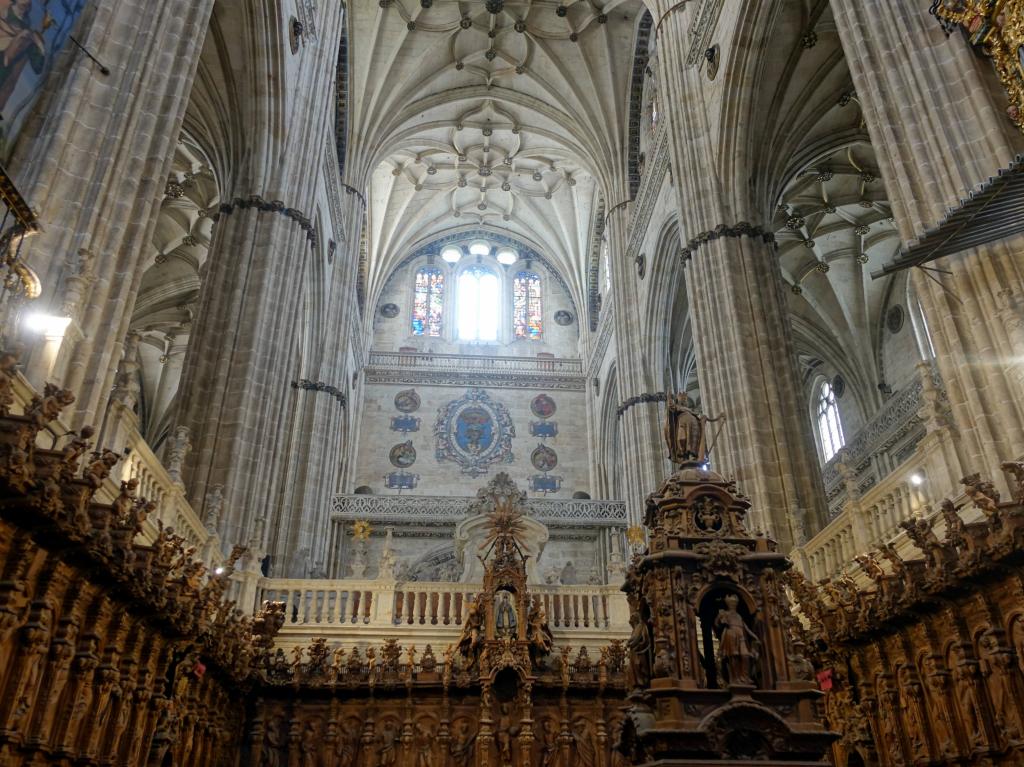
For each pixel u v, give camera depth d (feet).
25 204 28.17
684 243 75.25
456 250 161.17
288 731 52.19
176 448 48.65
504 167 145.89
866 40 43.52
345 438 131.03
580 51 117.91
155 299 119.75
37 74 33.96
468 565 73.36
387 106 118.93
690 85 80.38
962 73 39.17
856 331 116.88
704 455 32.81
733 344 66.54
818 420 130.52
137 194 36.45
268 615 51.85
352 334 124.88
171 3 40.47
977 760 33.45
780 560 28.84
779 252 114.52
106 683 31.63
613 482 136.05
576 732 53.01
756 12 68.95
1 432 23.86
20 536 26.14
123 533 29.91
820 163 97.04
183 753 41.81
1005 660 31.99
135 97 37.29
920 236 34.32
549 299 160.25
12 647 26.48
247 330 62.23
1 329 29.12
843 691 44.29
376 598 59.62
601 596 62.23
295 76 72.64
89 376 32.24
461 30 117.60
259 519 59.11
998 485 33.47
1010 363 34.30
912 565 36.19
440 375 148.87
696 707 25.85
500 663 52.90
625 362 108.88
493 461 143.33
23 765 27.04
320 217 94.12
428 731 52.39
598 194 144.36
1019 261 35.65
